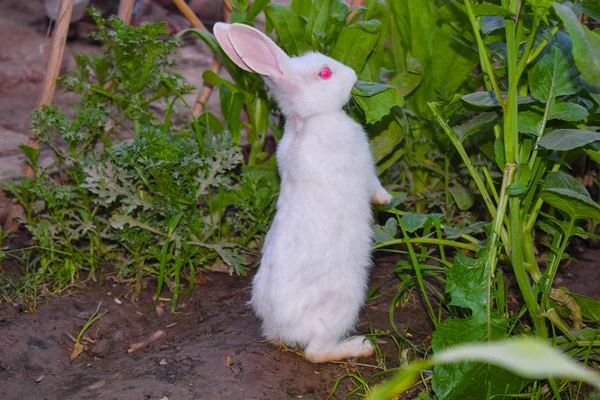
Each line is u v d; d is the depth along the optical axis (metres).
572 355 1.03
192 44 2.27
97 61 1.28
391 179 1.42
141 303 1.22
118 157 1.22
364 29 1.18
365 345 1.08
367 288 1.15
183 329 1.17
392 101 1.12
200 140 1.25
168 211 1.22
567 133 0.99
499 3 1.06
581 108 1.00
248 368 1.05
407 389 1.03
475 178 1.04
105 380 1.05
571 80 1.00
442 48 1.28
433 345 0.98
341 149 1.05
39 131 1.26
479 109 1.10
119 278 1.25
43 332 1.14
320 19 1.22
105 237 1.27
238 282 1.27
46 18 2.38
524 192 0.99
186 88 1.31
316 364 1.06
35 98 1.85
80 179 1.26
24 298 1.20
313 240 1.04
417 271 1.08
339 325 1.06
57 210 1.26
